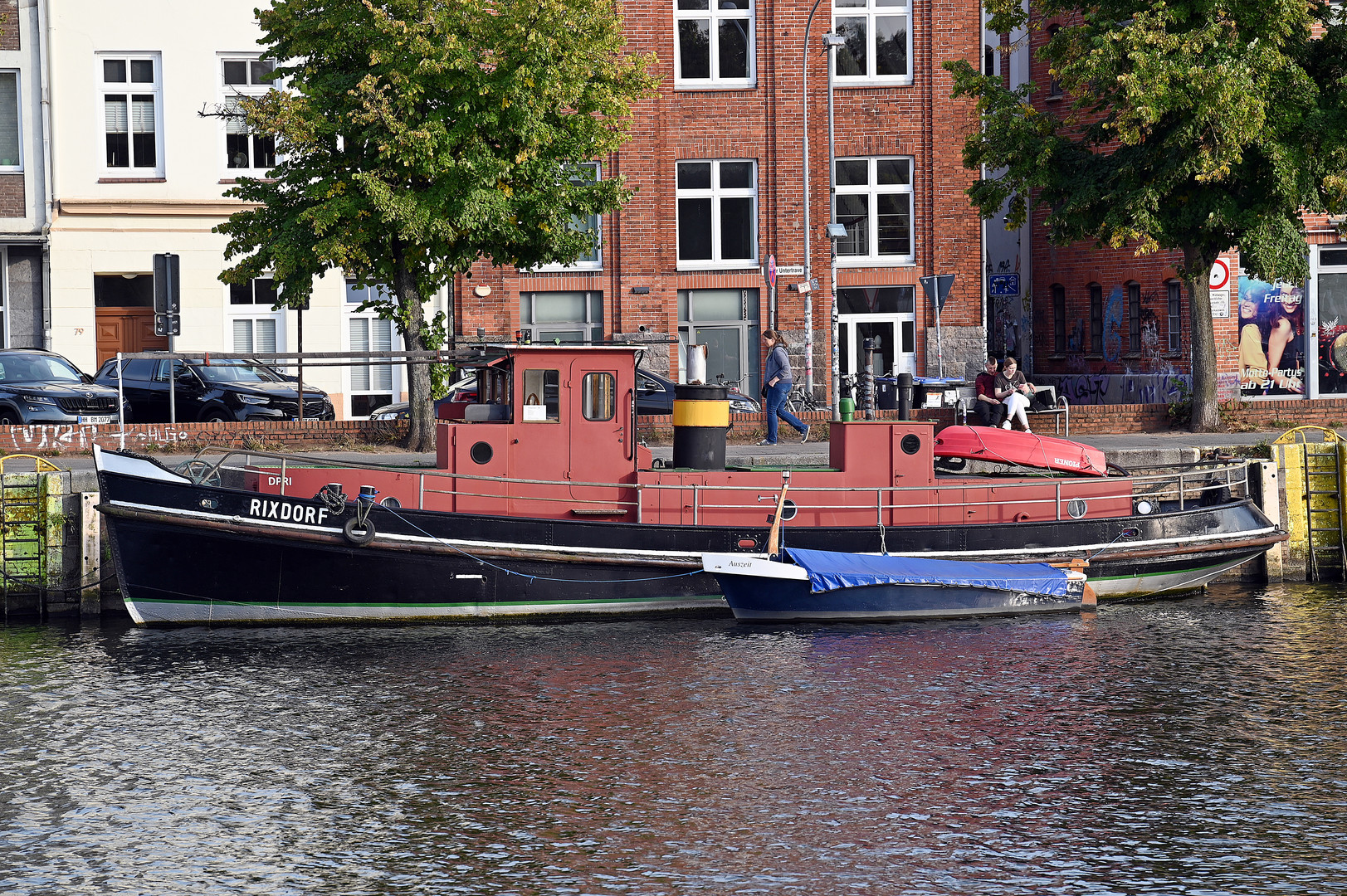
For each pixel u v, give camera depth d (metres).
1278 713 21.61
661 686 23.27
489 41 38.53
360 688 23.14
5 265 54.00
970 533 28.98
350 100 38.41
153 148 54.59
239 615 27.34
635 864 15.78
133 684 23.55
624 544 27.91
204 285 54.56
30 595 30.61
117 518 26.59
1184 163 40.44
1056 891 15.09
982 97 44.72
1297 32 42.12
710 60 54.19
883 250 54.78
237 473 29.34
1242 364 53.53
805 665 24.72
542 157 39.69
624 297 53.72
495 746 20.02
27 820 17.30
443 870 15.63
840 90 54.12
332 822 17.11
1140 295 57.84
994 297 69.19
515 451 27.91
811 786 18.28
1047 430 44.12
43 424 42.00
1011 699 22.50
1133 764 19.20
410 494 27.83
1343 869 15.69
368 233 38.72
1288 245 41.31
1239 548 31.27
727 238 54.59
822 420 44.44
